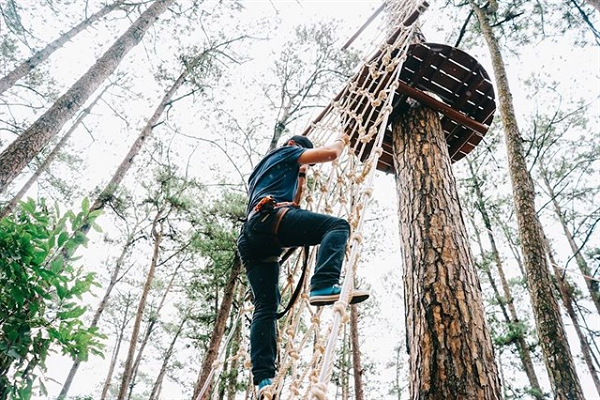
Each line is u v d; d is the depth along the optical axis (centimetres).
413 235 329
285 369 193
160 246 1296
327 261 175
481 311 284
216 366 234
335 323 151
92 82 704
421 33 477
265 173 216
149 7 858
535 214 641
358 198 244
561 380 521
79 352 339
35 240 336
